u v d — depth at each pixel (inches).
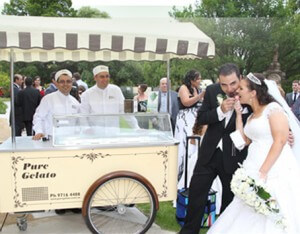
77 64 542.9
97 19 133.8
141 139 130.7
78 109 169.5
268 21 548.7
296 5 729.0
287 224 103.9
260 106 111.0
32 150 118.3
